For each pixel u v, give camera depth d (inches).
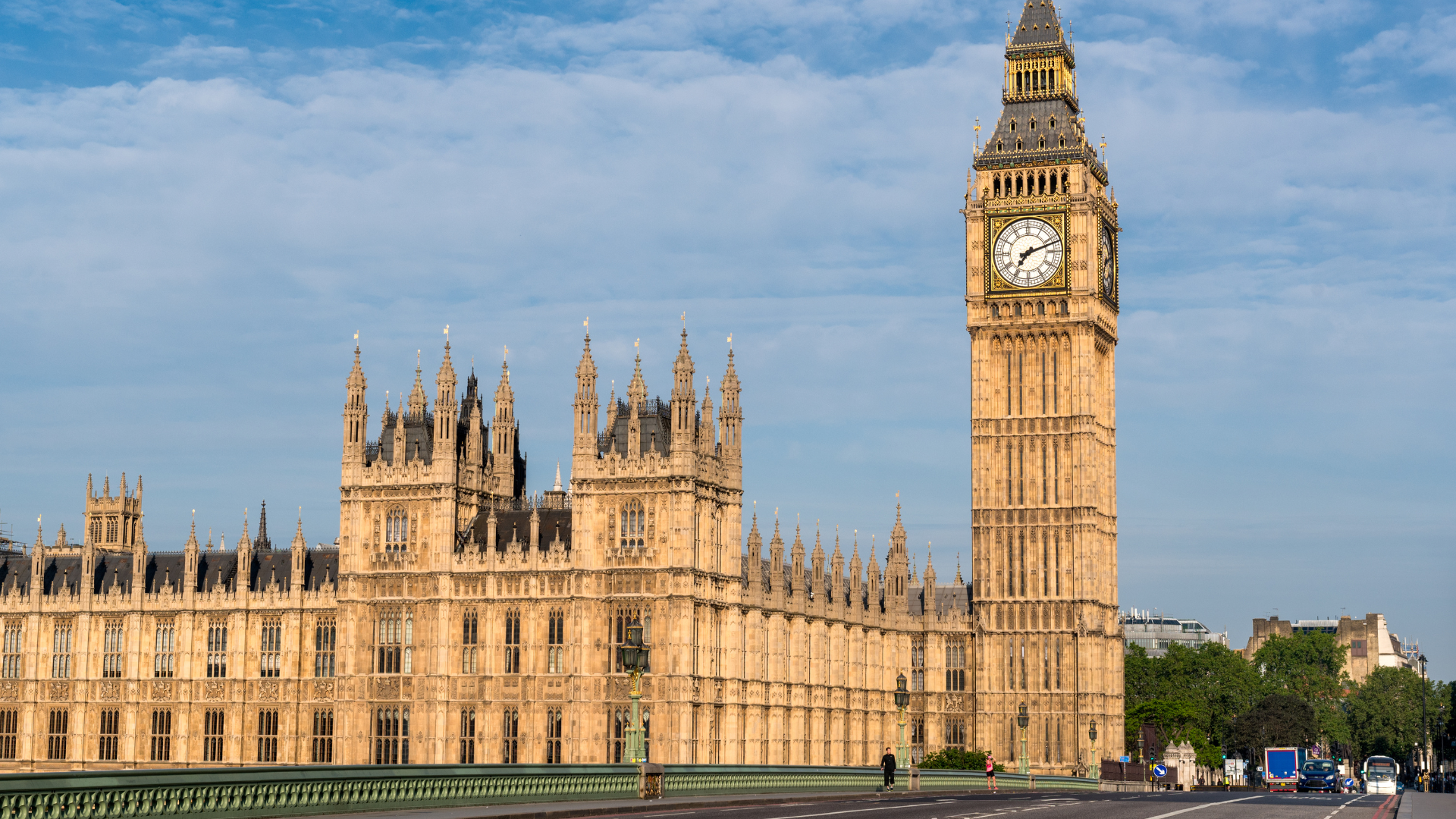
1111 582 7460.6
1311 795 4940.9
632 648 3506.4
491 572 5649.6
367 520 5812.0
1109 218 7524.6
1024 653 7145.7
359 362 5856.3
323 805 2689.5
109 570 6628.9
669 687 5398.6
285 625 6122.1
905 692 4687.5
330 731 6018.7
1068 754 7027.6
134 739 6294.3
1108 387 7544.3
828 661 6683.1
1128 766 7357.3
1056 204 7244.1
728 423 5876.0
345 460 5841.5
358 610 5772.6
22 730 6446.9
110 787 2277.3
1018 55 7470.5
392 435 5915.4
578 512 5565.9
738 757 5767.7
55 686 6451.8
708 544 5634.8
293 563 6156.5
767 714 6146.7
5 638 6555.1
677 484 5477.4
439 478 5718.5
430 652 5659.5
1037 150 7322.8
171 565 6540.4
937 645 7327.8
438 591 5669.3
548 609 5590.6
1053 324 7214.6
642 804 3196.4
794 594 6378.0
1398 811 3580.2
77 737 6368.1
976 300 7322.8
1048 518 7175.2
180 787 2399.1
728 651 5757.9
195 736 6215.6
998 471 7258.9
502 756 5570.9
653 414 5610.2
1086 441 7145.7
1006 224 7317.9
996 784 5428.2
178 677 6254.9
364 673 5748.0
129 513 7101.4
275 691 6117.1
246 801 2529.5
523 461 6294.3
